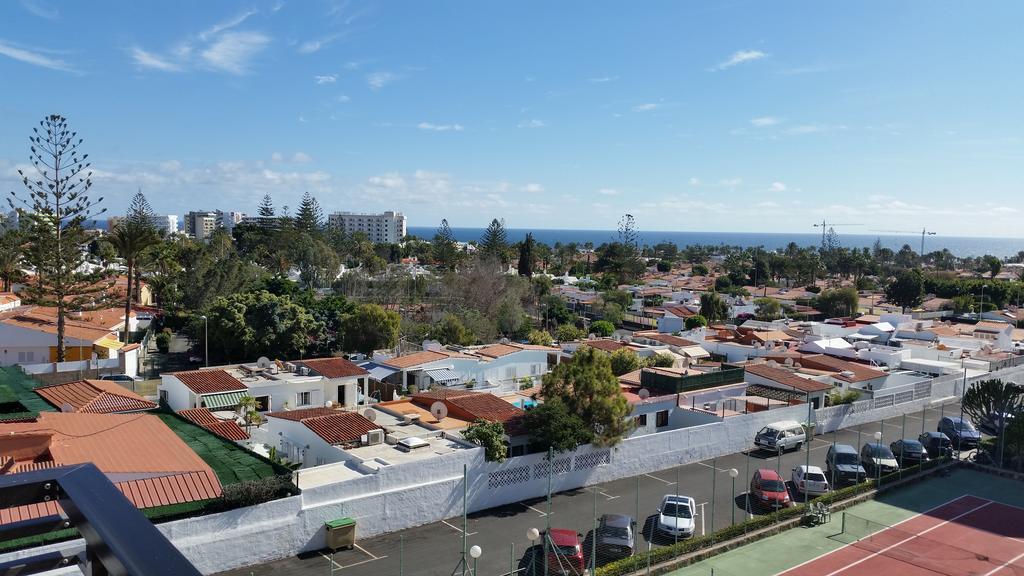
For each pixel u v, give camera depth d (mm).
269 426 33906
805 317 106812
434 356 50312
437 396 37281
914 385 51000
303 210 150750
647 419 39250
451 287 89438
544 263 177875
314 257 113938
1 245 75312
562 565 22875
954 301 108312
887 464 35875
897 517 30531
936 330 77250
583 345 59969
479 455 28984
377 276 96688
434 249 162625
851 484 34188
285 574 22453
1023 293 118938
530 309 100250
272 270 122000
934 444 39594
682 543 25516
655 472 34781
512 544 25031
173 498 21875
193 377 39844
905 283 116125
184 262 101188
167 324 80188
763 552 26281
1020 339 78375
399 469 26828
